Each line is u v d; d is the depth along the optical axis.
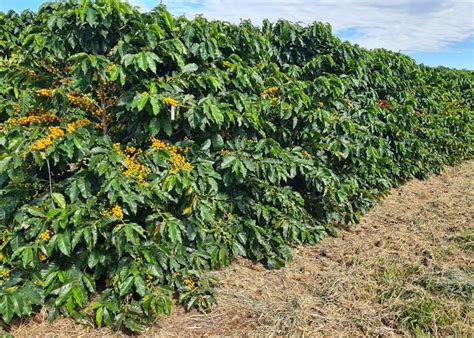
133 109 3.12
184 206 3.21
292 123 4.34
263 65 4.67
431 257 4.02
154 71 2.97
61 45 3.16
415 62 8.38
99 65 2.96
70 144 2.82
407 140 6.41
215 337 2.81
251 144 3.80
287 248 3.89
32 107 3.29
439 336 2.84
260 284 3.49
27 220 2.74
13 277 2.74
